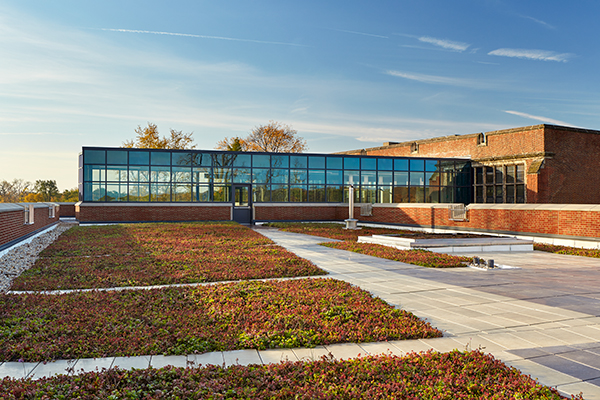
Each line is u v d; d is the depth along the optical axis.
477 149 36.91
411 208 26.92
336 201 33.91
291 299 8.27
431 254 14.77
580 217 17.22
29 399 4.20
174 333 6.26
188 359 5.49
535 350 5.84
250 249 15.75
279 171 32.97
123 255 14.08
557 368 5.23
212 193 31.69
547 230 18.59
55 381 4.59
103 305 7.73
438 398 4.30
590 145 34.03
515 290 9.52
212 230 22.84
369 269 12.16
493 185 35.25
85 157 29.36
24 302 7.86
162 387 4.54
